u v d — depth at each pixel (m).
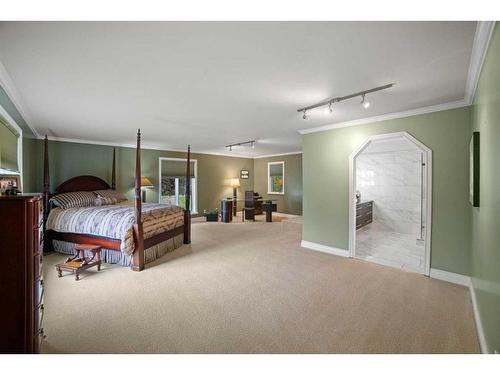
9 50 1.79
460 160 3.02
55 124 4.13
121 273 3.33
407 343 1.89
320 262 3.83
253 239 5.38
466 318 2.25
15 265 1.42
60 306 2.42
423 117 3.30
